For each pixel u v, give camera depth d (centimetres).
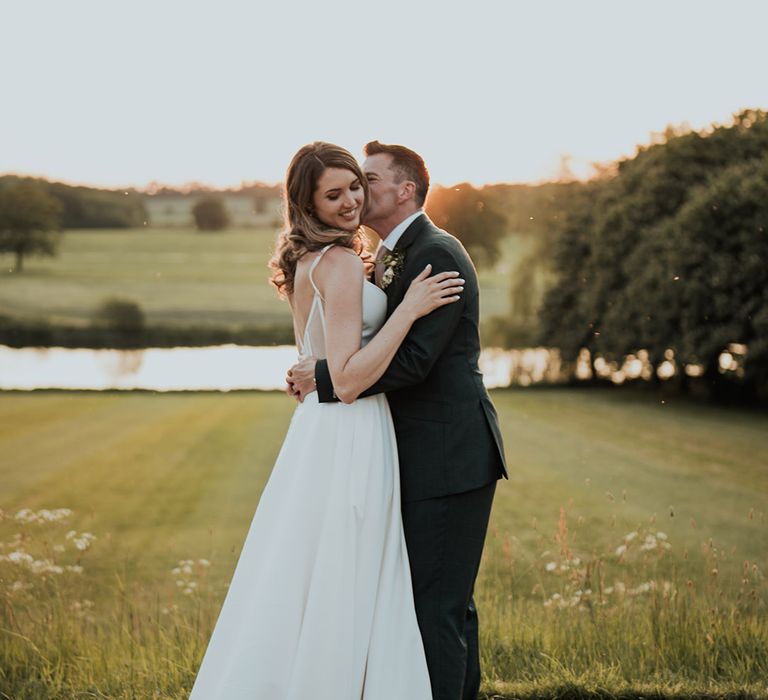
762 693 293
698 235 1881
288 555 246
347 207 255
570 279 2586
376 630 246
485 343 2903
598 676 304
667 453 1468
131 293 4150
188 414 1964
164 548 853
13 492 1161
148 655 340
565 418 1917
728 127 2150
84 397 2297
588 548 703
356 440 251
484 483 260
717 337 1867
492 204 2764
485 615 389
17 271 4516
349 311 249
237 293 4288
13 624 362
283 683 241
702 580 456
